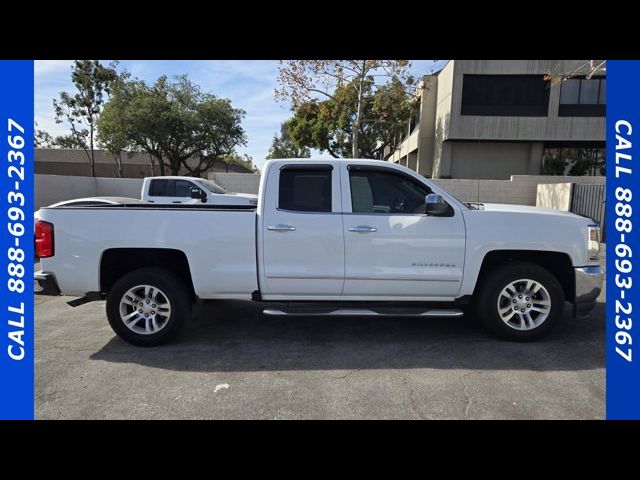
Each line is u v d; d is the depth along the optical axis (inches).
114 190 780.0
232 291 166.6
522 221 163.5
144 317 166.4
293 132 1252.5
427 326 190.5
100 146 1187.3
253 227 162.7
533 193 633.0
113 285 169.3
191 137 1120.2
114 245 161.0
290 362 151.2
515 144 872.3
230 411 118.8
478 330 184.1
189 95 1131.9
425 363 149.2
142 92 1044.5
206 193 452.1
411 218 163.5
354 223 163.0
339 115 805.9
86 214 161.2
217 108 1138.7
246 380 137.1
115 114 998.4
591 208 513.0
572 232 162.6
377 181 169.2
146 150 1134.4
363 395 126.7
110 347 166.6
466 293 166.7
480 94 829.2
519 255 170.4
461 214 164.4
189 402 123.6
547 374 139.9
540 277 163.3
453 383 133.9
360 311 163.3
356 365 148.1
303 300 169.5
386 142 1320.1
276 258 163.6
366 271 164.1
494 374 140.1
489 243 162.6
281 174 166.6
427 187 168.7
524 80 816.3
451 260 163.8
